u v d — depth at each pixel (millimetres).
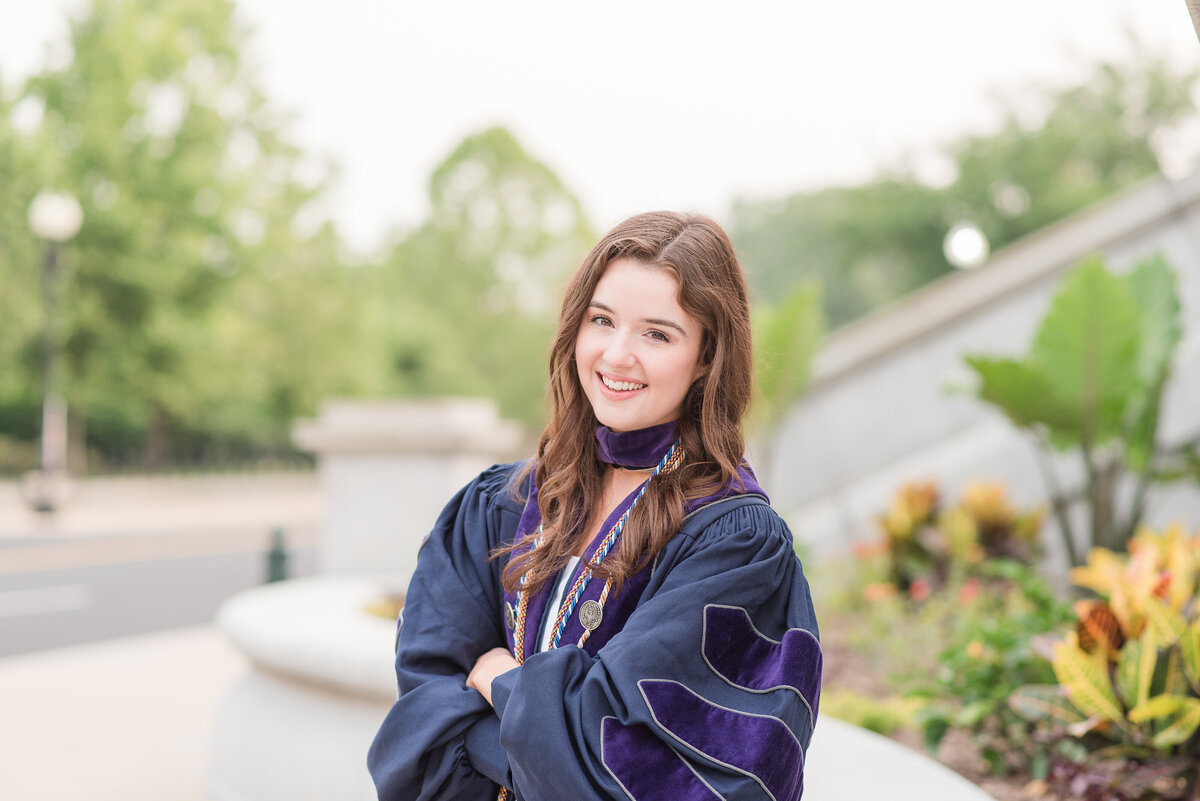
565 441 1604
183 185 23984
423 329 36031
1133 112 24766
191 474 26453
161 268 23594
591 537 1556
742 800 1260
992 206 27141
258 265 25969
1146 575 2988
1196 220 6816
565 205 39406
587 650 1450
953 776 2246
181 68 24578
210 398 26781
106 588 10422
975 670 3297
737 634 1379
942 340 7320
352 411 6270
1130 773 2650
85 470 26172
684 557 1446
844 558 6898
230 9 26562
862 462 7395
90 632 8133
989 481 6875
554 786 1293
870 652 5004
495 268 38500
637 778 1276
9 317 22672
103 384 24094
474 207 39000
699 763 1285
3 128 22938
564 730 1307
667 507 1473
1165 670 2717
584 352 1545
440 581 1605
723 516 1468
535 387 36406
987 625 3629
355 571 6219
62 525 16625
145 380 24281
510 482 1687
